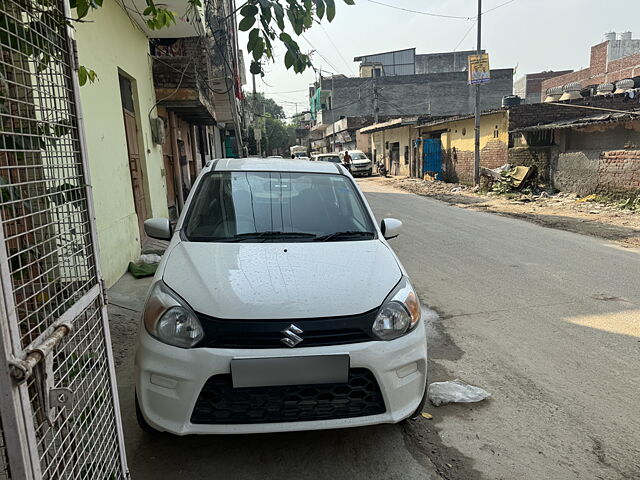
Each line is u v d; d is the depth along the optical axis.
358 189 4.11
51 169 1.66
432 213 12.51
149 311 2.56
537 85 48.91
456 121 20.44
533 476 2.54
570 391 3.41
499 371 3.72
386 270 2.93
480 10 16.98
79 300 1.61
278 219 3.54
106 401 1.88
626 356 3.96
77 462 1.58
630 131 12.28
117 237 5.93
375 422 2.47
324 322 2.42
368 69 48.50
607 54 32.59
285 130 64.12
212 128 23.11
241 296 2.50
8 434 1.16
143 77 8.33
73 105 1.71
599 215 11.18
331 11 2.46
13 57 1.52
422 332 2.72
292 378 2.34
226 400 2.36
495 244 8.45
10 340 1.16
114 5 6.61
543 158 15.41
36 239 1.59
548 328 4.57
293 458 2.64
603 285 5.91
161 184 9.44
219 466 2.56
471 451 2.74
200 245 3.19
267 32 2.42
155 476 2.48
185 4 7.51
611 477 2.54
